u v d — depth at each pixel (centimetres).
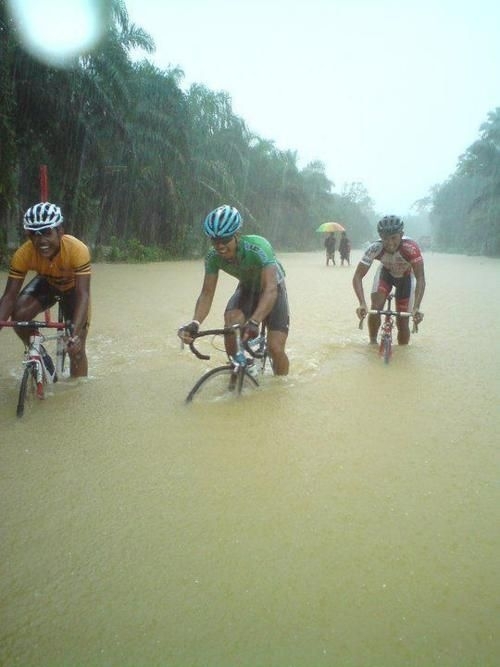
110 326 653
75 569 196
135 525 225
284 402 390
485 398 409
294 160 4316
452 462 294
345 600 183
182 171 2219
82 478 266
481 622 174
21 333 404
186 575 194
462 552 210
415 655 161
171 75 2105
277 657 159
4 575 193
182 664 156
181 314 750
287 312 445
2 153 1315
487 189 4103
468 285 1355
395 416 366
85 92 1552
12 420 344
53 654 159
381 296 577
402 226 542
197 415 359
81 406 372
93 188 1961
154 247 2227
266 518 232
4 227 1402
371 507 243
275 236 4684
